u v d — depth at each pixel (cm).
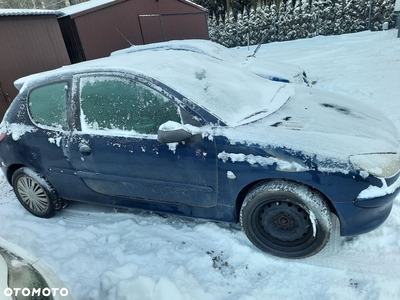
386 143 216
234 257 240
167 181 247
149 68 256
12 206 362
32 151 299
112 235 277
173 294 200
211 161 224
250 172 216
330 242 242
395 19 1305
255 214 229
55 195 316
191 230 275
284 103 278
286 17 1744
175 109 234
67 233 294
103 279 221
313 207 207
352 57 873
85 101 268
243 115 245
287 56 1096
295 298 200
